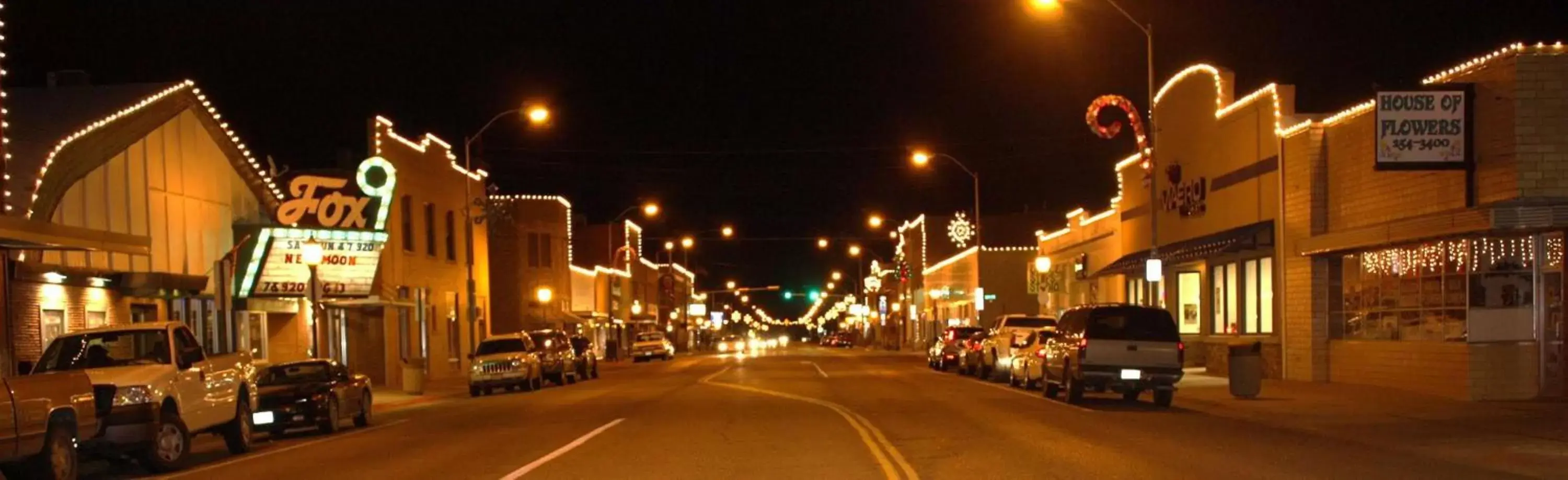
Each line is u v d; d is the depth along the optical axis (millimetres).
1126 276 42594
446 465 16594
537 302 65188
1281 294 29984
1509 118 21594
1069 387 25062
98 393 16203
